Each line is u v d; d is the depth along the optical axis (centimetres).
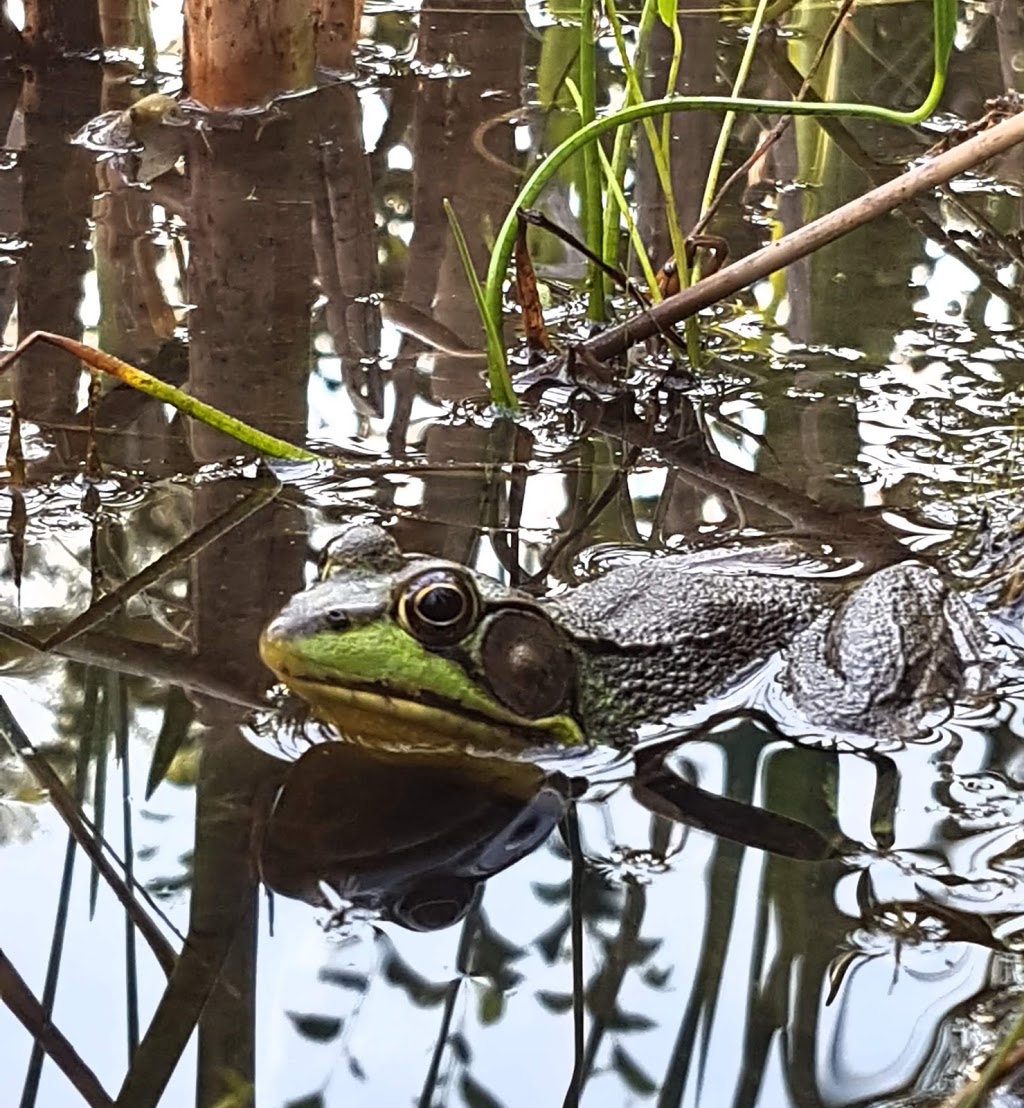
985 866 19
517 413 30
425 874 19
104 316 33
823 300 35
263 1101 16
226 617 24
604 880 19
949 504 27
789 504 28
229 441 29
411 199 39
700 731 22
